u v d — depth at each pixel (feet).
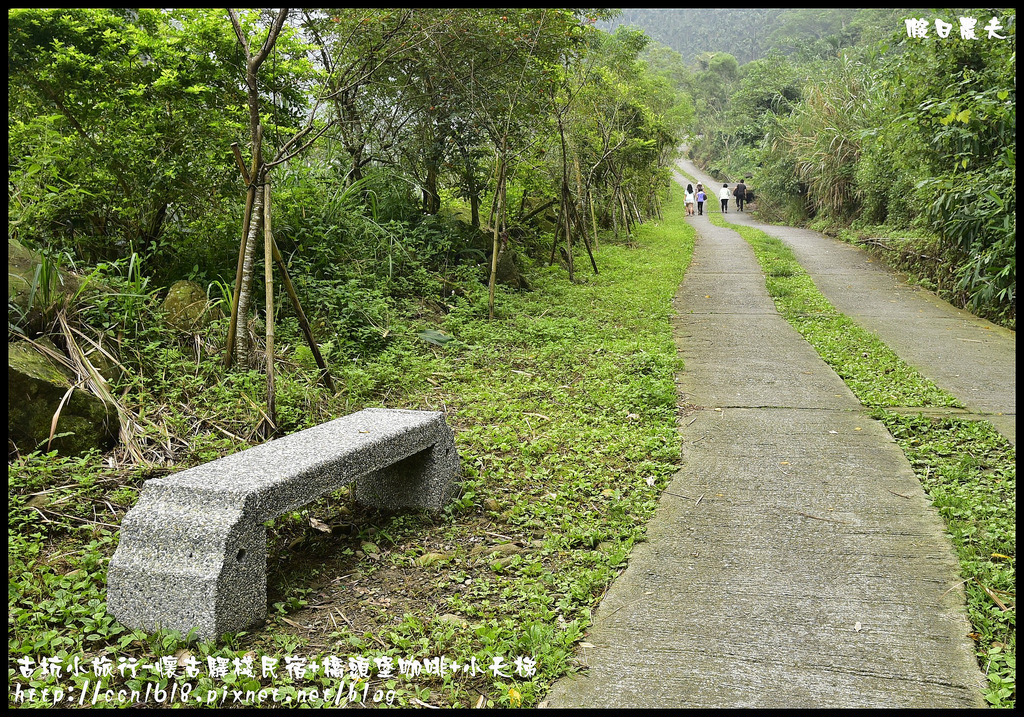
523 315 30.58
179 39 22.38
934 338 28.76
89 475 13.99
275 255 18.66
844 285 41.96
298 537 13.07
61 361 16.49
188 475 10.55
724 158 175.94
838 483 14.90
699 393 21.61
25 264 17.72
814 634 9.88
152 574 9.79
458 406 20.16
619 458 16.47
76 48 22.41
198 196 22.70
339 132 31.53
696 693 8.75
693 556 12.12
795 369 24.17
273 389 17.10
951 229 35.47
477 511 13.99
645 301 35.17
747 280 43.42
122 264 21.84
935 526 12.92
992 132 33.17
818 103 80.84
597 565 11.77
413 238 32.12
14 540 11.87
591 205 55.11
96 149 21.70
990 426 17.83
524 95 33.06
